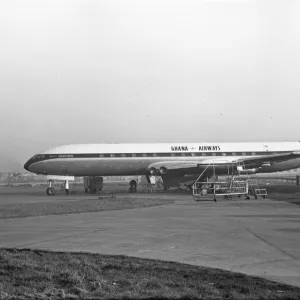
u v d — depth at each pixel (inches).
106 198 1375.5
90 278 305.1
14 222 708.7
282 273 331.3
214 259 387.9
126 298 258.8
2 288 278.1
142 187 2613.2
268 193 1567.4
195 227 625.6
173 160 1740.9
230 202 1147.9
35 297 261.9
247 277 311.0
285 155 1621.6
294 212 848.9
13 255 394.9
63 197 1540.4
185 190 1940.2
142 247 454.3
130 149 1737.2
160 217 775.1
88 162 1708.9
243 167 1697.8
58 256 391.5
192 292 269.3
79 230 599.5
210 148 1771.7
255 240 498.9
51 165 1705.2
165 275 315.6
